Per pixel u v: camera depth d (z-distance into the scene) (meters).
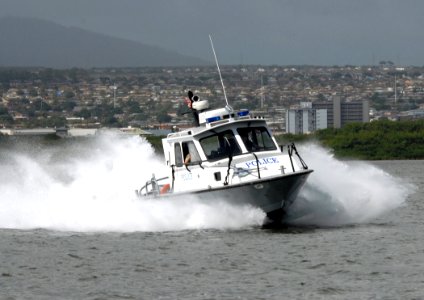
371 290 64.00
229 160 86.19
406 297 62.16
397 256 74.81
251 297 62.84
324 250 77.12
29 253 78.56
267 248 78.06
